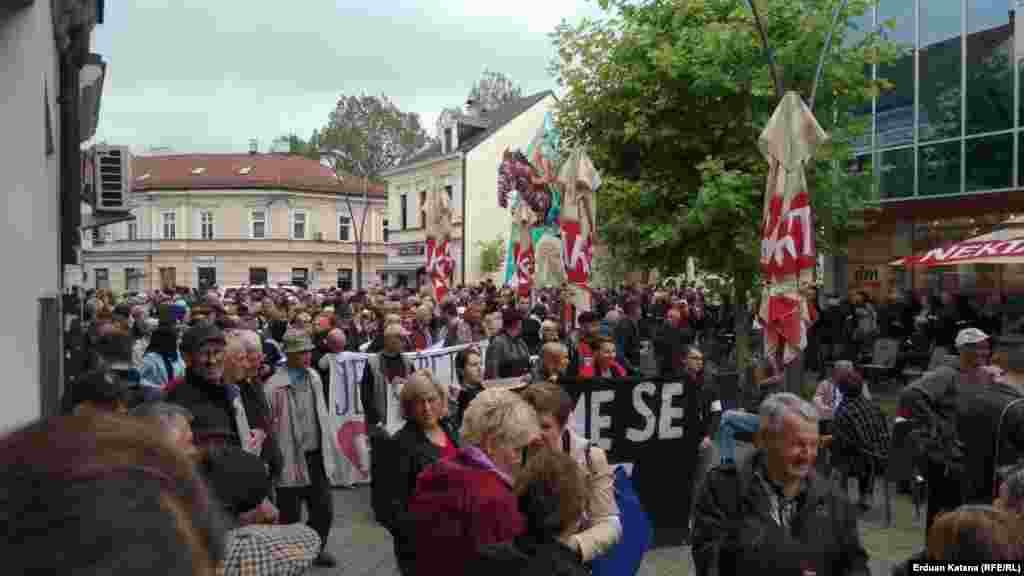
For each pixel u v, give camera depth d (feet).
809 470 11.69
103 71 39.37
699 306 73.72
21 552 2.43
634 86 39.29
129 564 2.48
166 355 25.25
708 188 36.76
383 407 29.63
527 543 10.65
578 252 39.52
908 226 73.97
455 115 165.48
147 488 2.69
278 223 212.23
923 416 24.13
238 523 10.36
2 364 18.15
